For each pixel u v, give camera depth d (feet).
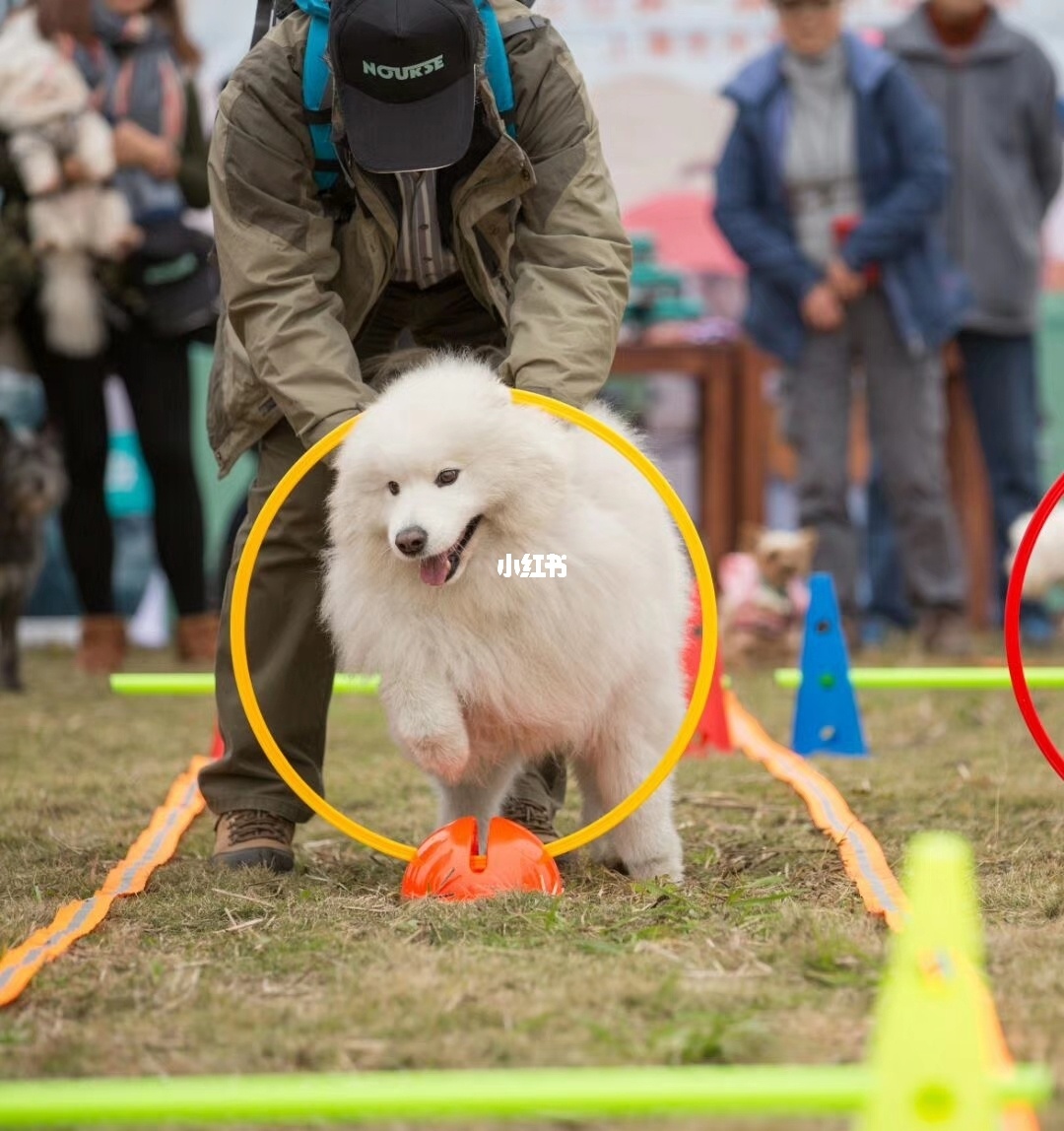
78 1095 12.48
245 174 22.68
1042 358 60.59
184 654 49.67
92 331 45.83
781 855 24.59
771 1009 16.48
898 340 48.39
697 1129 13.88
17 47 45.75
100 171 45.24
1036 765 32.50
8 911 21.59
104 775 33.06
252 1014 16.65
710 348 57.00
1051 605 58.54
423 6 21.02
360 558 20.77
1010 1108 13.10
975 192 51.78
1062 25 58.65
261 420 23.72
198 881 22.99
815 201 48.78
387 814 28.96
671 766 21.29
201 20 56.18
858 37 48.85
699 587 20.86
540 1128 13.96
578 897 21.40
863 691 44.24
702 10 58.18
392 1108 12.32
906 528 49.34
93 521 48.44
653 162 58.80
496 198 22.47
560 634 20.45
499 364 24.76
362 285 23.38
